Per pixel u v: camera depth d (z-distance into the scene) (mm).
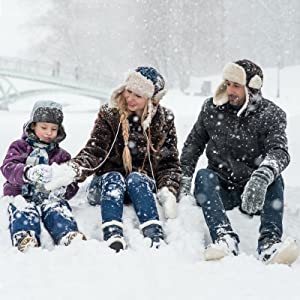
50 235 3814
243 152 4336
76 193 4582
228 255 3387
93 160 4184
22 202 3881
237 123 4332
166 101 26438
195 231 3932
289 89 32688
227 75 4262
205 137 4664
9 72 27781
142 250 3438
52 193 4020
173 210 4043
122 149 4336
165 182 4285
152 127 4367
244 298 2797
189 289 2910
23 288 2893
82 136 11852
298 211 4621
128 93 4227
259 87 4250
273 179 3738
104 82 29641
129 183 3971
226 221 3707
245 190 3652
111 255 3324
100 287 2908
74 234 3605
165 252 3412
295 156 8945
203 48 44969
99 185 4098
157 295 2822
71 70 29391
